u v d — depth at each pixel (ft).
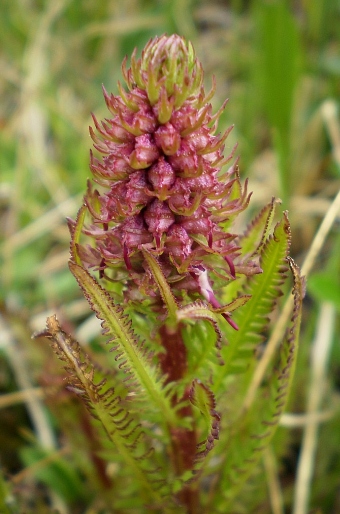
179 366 0.66
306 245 1.08
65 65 1.42
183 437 0.69
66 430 0.79
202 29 1.52
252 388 0.76
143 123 0.59
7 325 0.88
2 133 1.29
